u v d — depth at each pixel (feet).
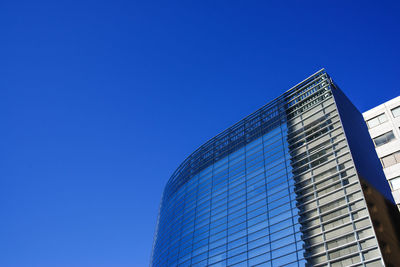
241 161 194.29
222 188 193.06
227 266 149.69
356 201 119.55
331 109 156.87
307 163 149.59
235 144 212.64
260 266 135.13
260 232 147.23
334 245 116.88
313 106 170.09
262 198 159.74
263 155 180.04
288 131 175.01
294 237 131.54
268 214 150.20
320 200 132.77
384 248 106.11
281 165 162.91
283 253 130.72
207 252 167.22
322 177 138.41
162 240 234.17
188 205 215.31
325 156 143.43
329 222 123.95
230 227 165.48
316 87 178.91
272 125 191.21
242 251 148.36
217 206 185.68
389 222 120.16
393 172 141.49
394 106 156.76
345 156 134.10
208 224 181.98
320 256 118.62
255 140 196.24
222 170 205.67
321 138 151.74
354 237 112.88
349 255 110.52
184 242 192.13
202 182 217.36
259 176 171.73
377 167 143.64
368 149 148.25
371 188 126.41
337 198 126.62
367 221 112.06
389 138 150.92
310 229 128.57
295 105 184.14
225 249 157.99
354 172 126.41
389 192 136.98
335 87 172.24
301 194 142.51
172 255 197.67
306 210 135.44
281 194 151.23
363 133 155.94
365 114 168.25
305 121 168.45
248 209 163.02
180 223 211.00
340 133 143.23
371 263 103.65
